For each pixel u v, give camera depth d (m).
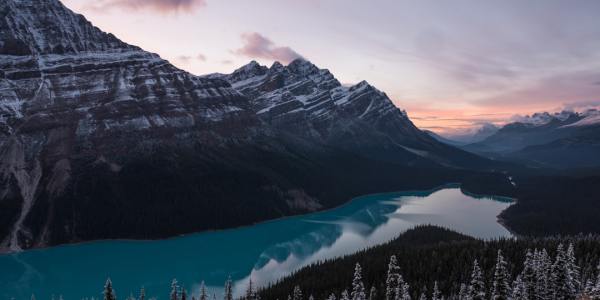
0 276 181.25
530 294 81.06
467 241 169.12
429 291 120.75
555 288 79.25
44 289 165.75
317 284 134.88
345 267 149.12
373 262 149.38
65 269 191.00
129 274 184.38
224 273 186.25
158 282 174.00
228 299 113.00
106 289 75.56
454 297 110.81
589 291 75.50
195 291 162.38
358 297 78.56
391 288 79.75
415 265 139.62
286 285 138.75
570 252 82.38
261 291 138.62
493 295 73.38
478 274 72.44
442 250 156.00
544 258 83.62
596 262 127.25
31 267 193.50
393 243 188.50
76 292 162.75
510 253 143.88
